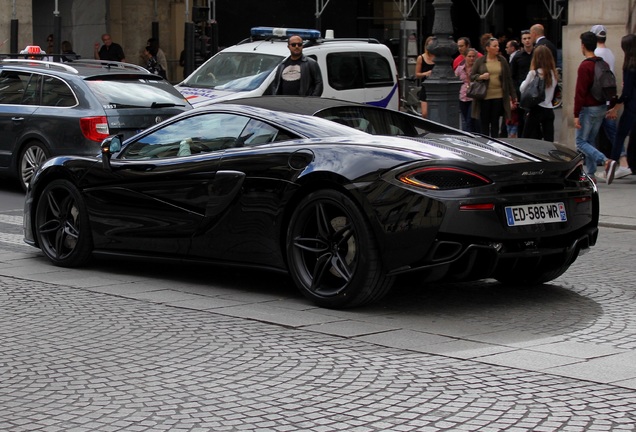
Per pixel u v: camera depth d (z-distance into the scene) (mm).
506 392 5926
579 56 18547
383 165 7684
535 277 8836
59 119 14781
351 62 19328
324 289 8109
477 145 8242
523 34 18969
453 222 7500
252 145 8555
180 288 8953
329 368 6445
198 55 24797
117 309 8141
